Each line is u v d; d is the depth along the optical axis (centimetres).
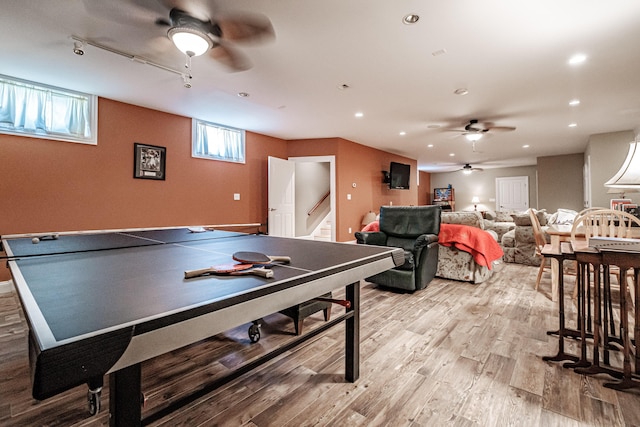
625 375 154
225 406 146
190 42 219
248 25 224
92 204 373
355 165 659
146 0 198
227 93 366
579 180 796
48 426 133
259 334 215
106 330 63
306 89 354
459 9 208
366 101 394
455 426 132
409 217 380
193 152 471
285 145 627
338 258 140
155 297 84
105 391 158
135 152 407
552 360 184
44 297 85
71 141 357
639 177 208
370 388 160
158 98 383
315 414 140
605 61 285
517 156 849
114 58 278
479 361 187
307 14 212
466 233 366
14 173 324
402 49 262
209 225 491
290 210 602
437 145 695
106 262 137
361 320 254
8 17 217
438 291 337
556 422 133
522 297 315
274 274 109
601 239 168
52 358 54
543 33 238
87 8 207
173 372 175
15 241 212
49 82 332
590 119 479
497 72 308
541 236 326
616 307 281
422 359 189
